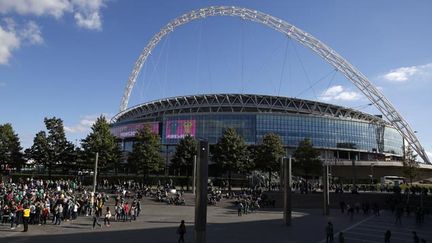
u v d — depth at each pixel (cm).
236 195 7138
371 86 16150
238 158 8919
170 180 9281
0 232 3234
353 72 15825
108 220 3956
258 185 10269
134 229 3738
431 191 8019
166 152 14275
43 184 6600
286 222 4381
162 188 7700
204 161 2784
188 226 4059
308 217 5366
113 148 8431
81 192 6141
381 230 4169
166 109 16175
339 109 16275
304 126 14575
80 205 4662
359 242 3362
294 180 11919
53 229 3519
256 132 14100
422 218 4872
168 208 5756
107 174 10112
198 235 2714
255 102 15412
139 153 8700
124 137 15312
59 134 8431
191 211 5500
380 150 16000
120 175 9806
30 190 5047
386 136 16450
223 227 4116
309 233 3788
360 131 15525
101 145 8238
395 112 16625
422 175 13638
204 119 14275
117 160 8681
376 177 12988
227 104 15325
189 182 9962
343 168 12988
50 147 8338
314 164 9706
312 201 7075
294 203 7006
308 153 9762
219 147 9038
